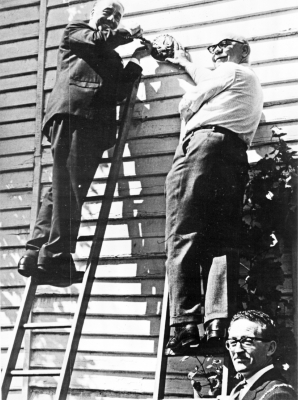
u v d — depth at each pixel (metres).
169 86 5.43
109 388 5.11
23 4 6.09
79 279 5.11
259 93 4.85
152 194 5.32
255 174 4.96
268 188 4.81
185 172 4.59
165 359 4.53
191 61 5.43
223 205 4.55
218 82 4.78
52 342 5.38
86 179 5.17
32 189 5.74
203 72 5.27
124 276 5.25
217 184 4.56
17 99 5.95
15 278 5.64
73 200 5.13
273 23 5.27
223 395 4.18
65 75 5.29
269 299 4.57
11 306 5.61
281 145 4.92
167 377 4.92
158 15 5.61
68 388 5.00
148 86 5.49
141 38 5.44
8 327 5.57
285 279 4.72
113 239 5.34
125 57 5.62
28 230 5.69
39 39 5.97
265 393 3.60
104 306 5.26
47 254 5.04
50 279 5.07
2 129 5.93
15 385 5.42
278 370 3.79
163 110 5.42
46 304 5.46
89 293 4.93
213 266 4.44
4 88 5.99
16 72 5.99
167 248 4.54
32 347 5.41
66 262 5.05
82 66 5.27
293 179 4.82
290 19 5.24
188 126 4.74
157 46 5.47
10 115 5.93
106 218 5.13
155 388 4.40
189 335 4.33
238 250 4.55
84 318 4.86
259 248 4.70
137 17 5.66
